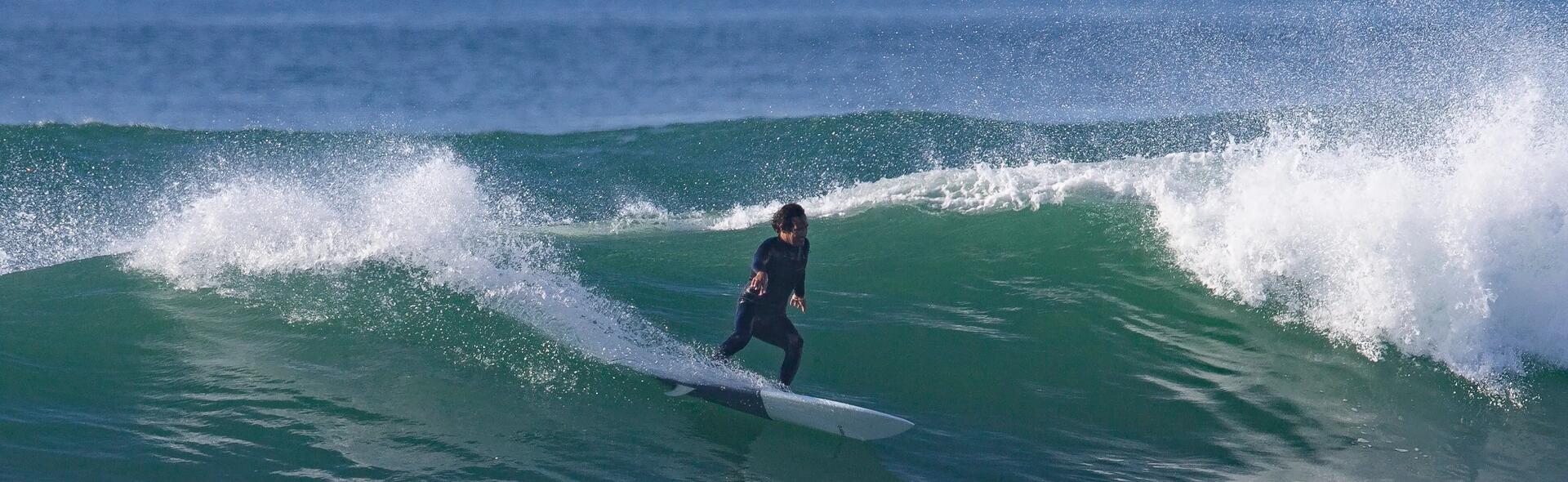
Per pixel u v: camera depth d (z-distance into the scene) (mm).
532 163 51656
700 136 56406
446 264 33219
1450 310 28172
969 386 26719
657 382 26125
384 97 90625
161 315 28969
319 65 118250
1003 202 40406
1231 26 153500
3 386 24141
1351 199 31141
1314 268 30984
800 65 120562
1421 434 24156
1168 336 29750
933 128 57625
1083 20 192750
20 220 40000
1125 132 57844
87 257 34281
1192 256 33875
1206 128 58688
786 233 24844
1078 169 43281
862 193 43969
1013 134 57281
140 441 21875
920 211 40688
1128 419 25000
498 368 26500
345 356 26781
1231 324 30156
